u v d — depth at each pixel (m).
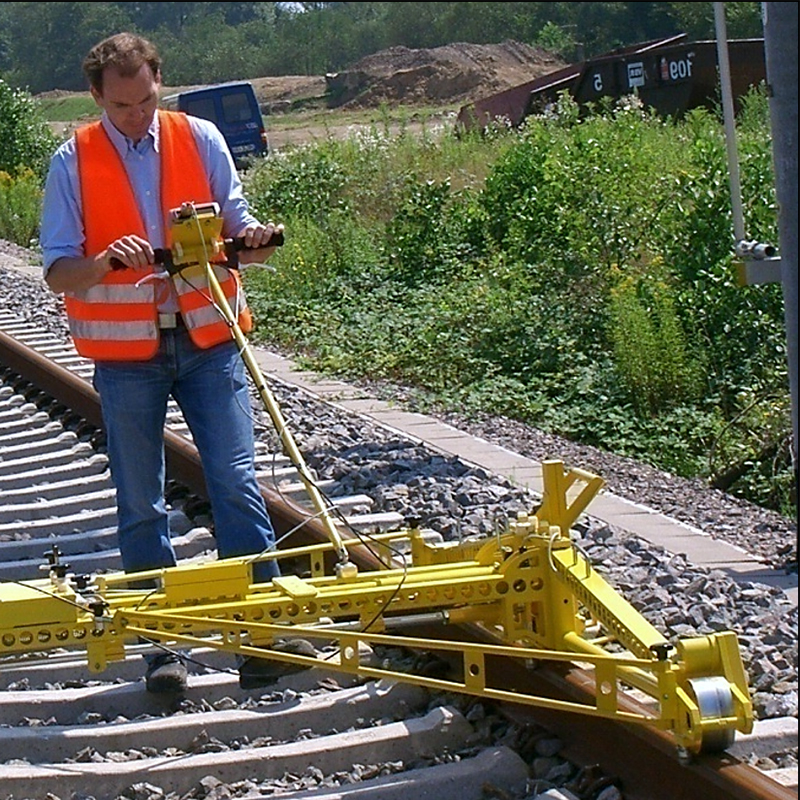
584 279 14.34
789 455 10.43
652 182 15.41
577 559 4.70
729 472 10.51
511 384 12.25
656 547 7.10
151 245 5.07
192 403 5.28
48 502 8.12
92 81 4.94
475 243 17.23
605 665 4.21
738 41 25.03
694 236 12.97
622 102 23.14
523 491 8.18
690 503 8.89
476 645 4.34
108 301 5.10
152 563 5.32
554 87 28.20
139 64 4.90
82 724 5.09
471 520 7.45
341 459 8.88
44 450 9.55
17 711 5.11
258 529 5.23
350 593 4.57
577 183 15.60
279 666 5.00
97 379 5.28
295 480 8.53
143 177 5.09
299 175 20.67
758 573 6.94
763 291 12.38
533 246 15.55
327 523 4.79
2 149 30.56
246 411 5.31
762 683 5.31
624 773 4.44
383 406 11.18
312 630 4.40
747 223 12.55
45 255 4.99
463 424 10.80
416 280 16.48
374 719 5.11
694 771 4.11
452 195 19.08
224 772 4.64
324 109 56.66
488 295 14.32
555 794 4.36
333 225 17.88
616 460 10.10
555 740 4.74
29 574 6.93
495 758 4.63
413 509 7.71
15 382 11.38
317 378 12.37
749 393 11.48
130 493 5.28
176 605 4.65
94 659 4.51
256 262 5.14
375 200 20.42
